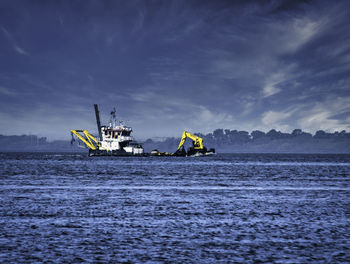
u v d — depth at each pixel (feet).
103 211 73.20
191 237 51.11
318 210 75.77
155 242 48.42
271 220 63.87
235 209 76.79
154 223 60.75
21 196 98.27
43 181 151.64
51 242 47.98
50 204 82.89
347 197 101.04
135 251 44.32
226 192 113.09
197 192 112.47
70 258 41.42
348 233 53.83
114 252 43.83
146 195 103.35
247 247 46.19
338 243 48.19
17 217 65.36
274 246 46.73
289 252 44.16
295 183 151.33
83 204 83.41
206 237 51.16
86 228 56.44
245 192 113.39
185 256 42.45
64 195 101.71
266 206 81.61
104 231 54.54
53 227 56.90
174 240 49.44
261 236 51.85
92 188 123.24
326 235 52.54
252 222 61.98
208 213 71.36
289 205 83.51
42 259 40.96
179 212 72.49
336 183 152.66
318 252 44.19
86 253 43.32
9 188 120.78
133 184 140.77
